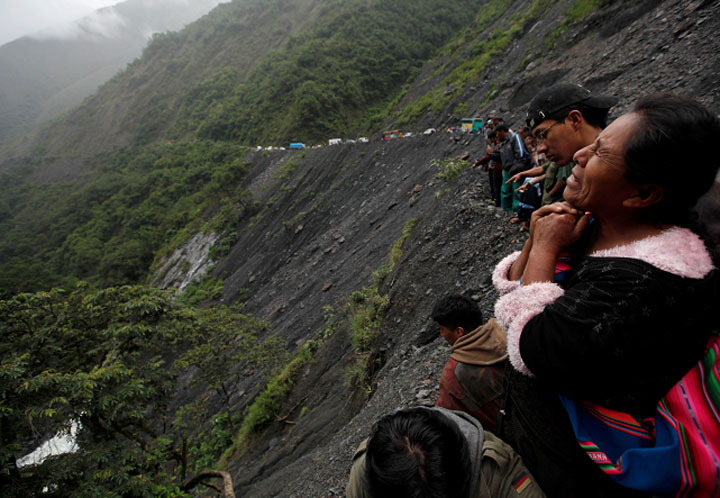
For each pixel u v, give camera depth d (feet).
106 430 26.32
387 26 269.44
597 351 2.51
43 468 22.43
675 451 2.39
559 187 6.43
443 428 3.13
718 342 2.49
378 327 25.26
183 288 136.56
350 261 60.59
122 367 26.27
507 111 69.21
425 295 22.24
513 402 3.52
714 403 2.41
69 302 31.89
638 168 2.53
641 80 28.02
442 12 283.38
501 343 4.66
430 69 182.91
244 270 112.16
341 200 96.73
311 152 142.82
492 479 3.16
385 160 91.09
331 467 16.10
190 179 221.66
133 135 410.93
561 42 68.08
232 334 50.90
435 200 34.17
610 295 2.56
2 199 343.67
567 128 5.05
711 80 20.24
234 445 40.29
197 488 39.45
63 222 259.60
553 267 3.28
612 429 2.72
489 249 19.40
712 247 2.65
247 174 175.11
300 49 265.75
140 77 490.08
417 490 2.83
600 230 3.15
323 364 35.22
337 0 354.33
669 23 32.40
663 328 2.44
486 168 22.11
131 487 23.41
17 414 21.53
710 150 2.41
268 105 240.73
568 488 2.99
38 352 29.45
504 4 155.22
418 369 15.52
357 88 232.53
